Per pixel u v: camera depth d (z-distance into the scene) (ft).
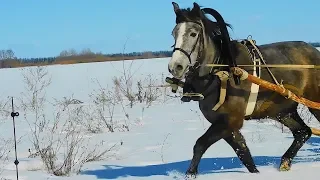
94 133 43.04
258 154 31.19
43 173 27.99
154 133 42.01
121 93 78.23
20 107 66.85
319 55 28.02
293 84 26.66
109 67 145.28
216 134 24.25
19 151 35.32
